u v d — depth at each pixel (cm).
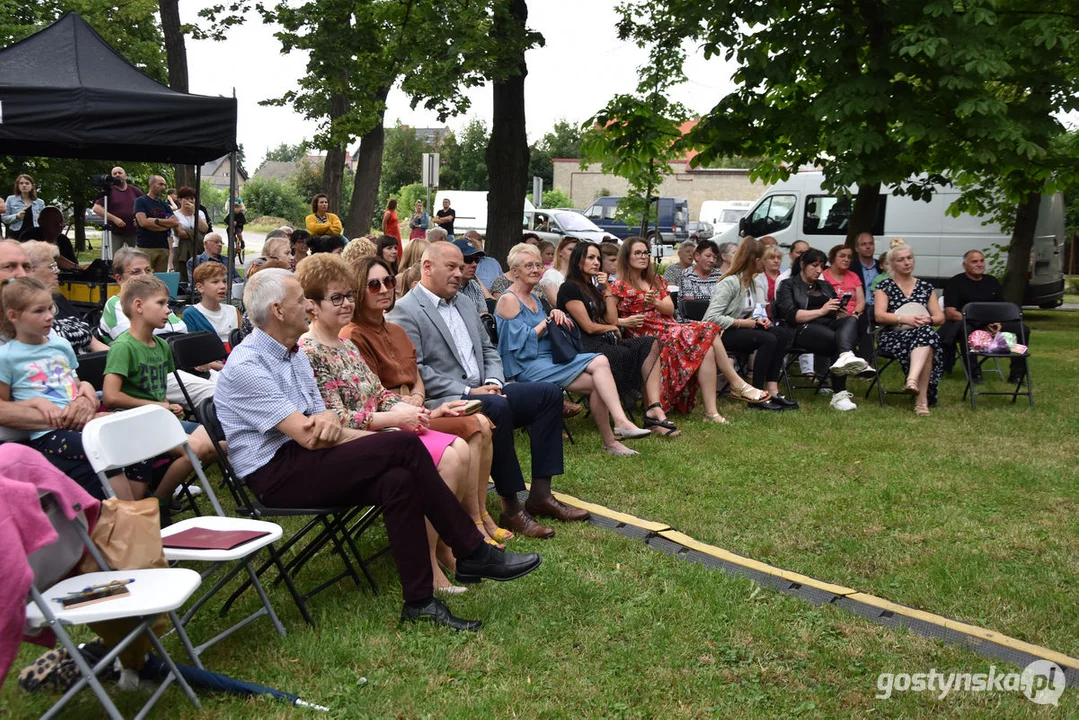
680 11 1092
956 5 974
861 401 888
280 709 300
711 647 356
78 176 2369
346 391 418
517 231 1300
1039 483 606
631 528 493
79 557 300
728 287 828
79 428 418
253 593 394
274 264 699
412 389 489
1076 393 953
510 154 1282
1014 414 838
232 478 380
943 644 363
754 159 1280
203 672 310
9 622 251
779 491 575
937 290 1622
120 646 277
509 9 1270
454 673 330
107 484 317
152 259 1198
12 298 413
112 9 2489
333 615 371
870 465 641
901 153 1113
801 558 462
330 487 364
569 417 714
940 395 928
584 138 1277
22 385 415
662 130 1238
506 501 484
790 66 1068
